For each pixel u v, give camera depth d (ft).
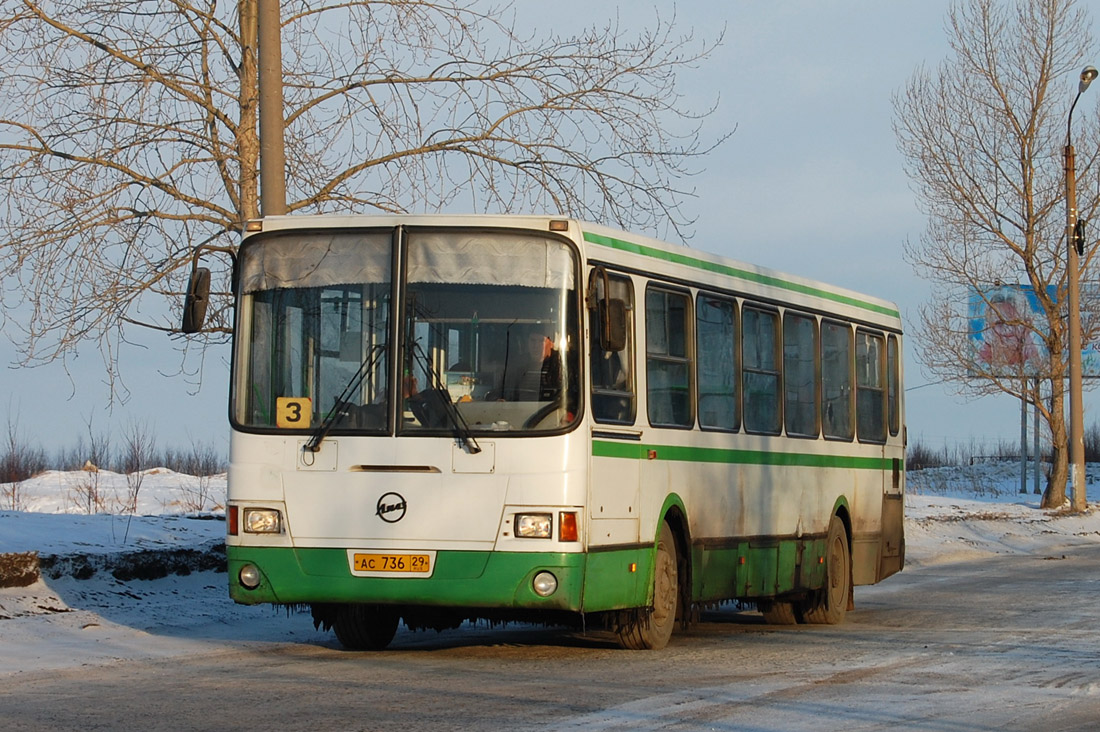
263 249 39.34
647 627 41.93
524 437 37.37
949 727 29.22
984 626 51.88
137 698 32.01
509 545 37.06
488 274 38.24
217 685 34.14
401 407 37.78
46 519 62.28
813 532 52.80
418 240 38.52
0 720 28.91
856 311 58.03
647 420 41.50
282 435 38.27
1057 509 137.69
